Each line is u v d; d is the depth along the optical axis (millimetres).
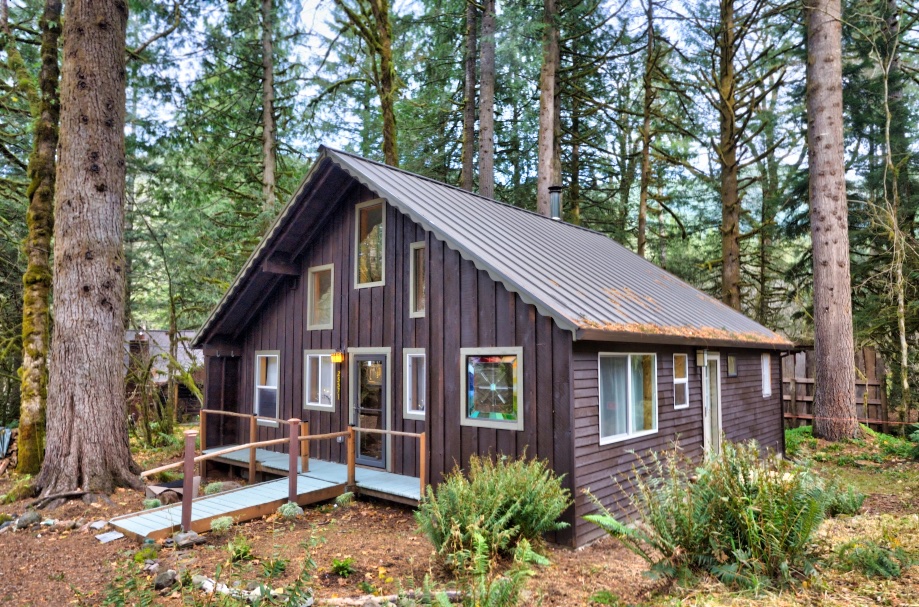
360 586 5312
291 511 7664
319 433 10602
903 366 13508
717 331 9953
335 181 10039
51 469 8414
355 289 10117
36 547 6539
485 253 7961
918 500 8148
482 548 4891
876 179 16656
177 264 15641
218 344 12008
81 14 8781
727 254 17062
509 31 15539
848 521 6766
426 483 8492
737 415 11414
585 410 7199
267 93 16703
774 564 4863
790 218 19188
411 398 9133
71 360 8555
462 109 20484
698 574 5086
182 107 15281
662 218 25828
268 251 10789
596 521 5414
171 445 13289
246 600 4375
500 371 7762
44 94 11109
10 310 15719
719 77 18219
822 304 13148
